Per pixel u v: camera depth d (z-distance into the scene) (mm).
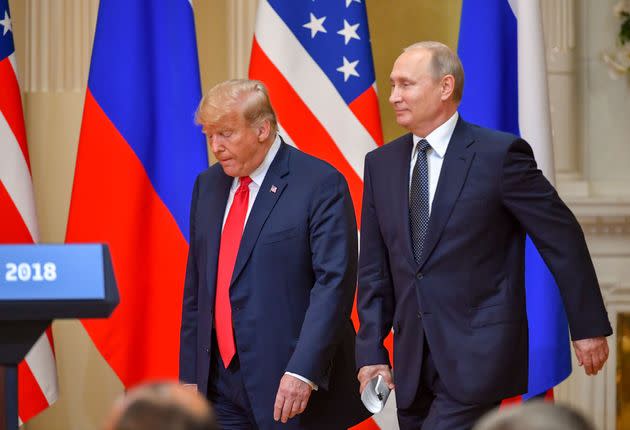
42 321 5746
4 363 5789
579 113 16875
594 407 16797
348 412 10773
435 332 9797
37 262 5582
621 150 16938
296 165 10727
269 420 10320
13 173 13570
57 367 15594
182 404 3438
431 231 9844
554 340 13156
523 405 3602
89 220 13602
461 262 9797
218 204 10914
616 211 16531
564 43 16859
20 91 14445
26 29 15695
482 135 10016
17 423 5828
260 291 10422
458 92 10125
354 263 10508
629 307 16734
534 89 13586
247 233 10516
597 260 16688
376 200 10445
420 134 10148
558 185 16734
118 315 13570
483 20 13906
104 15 13883
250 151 10438
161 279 13766
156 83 13930
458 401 9734
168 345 13781
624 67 16844
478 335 9711
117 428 3410
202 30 16250
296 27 13906
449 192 9852
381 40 16531
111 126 13680
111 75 13789
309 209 10492
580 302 9758
